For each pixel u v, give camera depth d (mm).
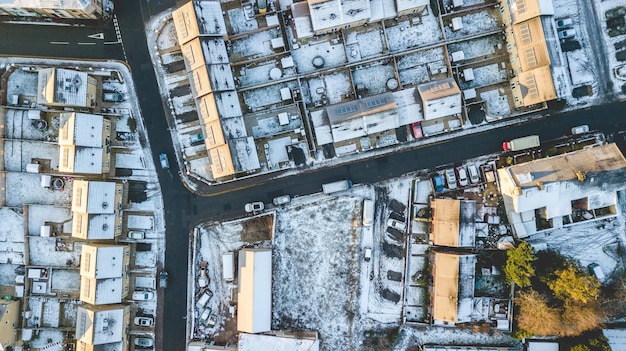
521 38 50438
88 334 49969
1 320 50188
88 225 49812
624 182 48969
